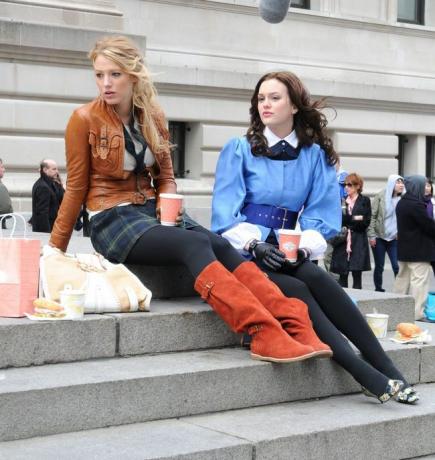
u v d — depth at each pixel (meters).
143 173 6.80
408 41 25.11
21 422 5.20
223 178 6.91
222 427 5.60
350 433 5.77
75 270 6.22
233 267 6.38
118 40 6.52
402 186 16.30
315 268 6.50
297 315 6.21
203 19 21.06
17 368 5.67
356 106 23.72
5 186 15.59
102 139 6.52
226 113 21.05
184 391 5.76
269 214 6.93
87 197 6.75
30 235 12.48
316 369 6.37
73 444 5.15
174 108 20.33
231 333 6.57
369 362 6.48
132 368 5.79
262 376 6.09
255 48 22.00
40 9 17.28
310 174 7.02
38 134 17.59
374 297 7.77
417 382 7.07
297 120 7.01
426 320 10.53
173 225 6.48
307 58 23.05
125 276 6.32
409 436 6.07
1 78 17.03
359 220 14.62
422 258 12.99
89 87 17.86
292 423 5.75
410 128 24.81
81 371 5.66
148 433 5.41
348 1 23.95
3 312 5.93
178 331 6.32
